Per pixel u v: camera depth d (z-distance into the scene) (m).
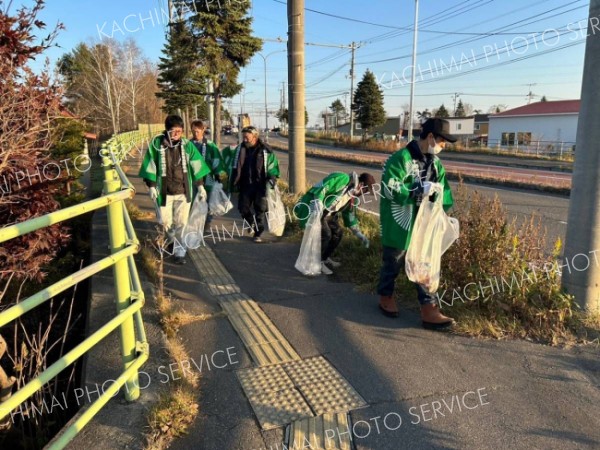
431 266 3.94
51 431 3.38
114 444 2.48
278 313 4.39
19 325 4.42
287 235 7.30
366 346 3.75
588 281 3.87
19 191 3.78
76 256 6.24
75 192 7.11
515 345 3.72
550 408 2.94
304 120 10.02
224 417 2.86
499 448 2.61
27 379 3.47
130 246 2.73
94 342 2.37
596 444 2.62
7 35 3.45
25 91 3.60
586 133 3.73
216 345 3.78
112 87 33.75
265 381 3.24
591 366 3.40
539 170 23.66
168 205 5.75
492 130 49.53
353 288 5.02
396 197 3.87
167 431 2.63
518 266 4.26
